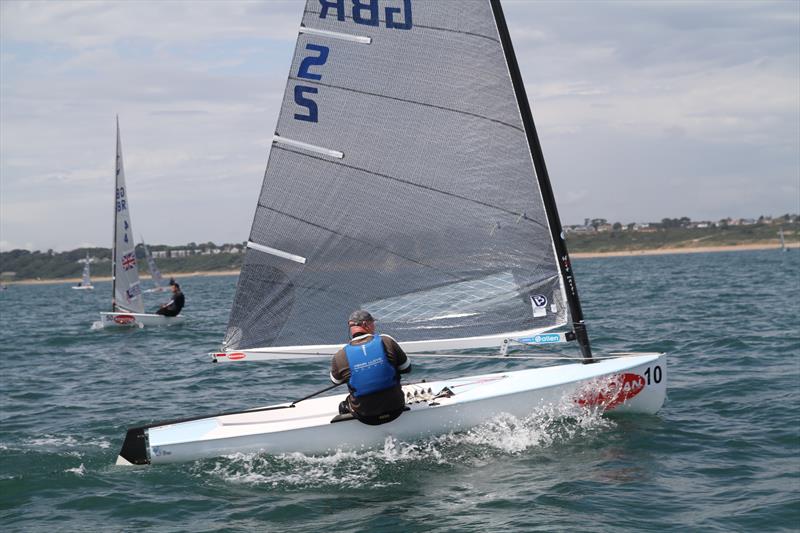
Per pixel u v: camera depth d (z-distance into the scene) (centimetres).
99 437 1811
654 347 2969
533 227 1630
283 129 1645
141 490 1379
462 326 1661
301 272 1681
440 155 1633
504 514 1209
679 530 1141
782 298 5194
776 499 1260
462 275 1655
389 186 1650
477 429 1585
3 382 2766
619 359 1722
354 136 1644
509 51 1599
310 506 1272
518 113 1608
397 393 1485
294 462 1496
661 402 1723
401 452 1532
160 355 3494
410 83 1623
